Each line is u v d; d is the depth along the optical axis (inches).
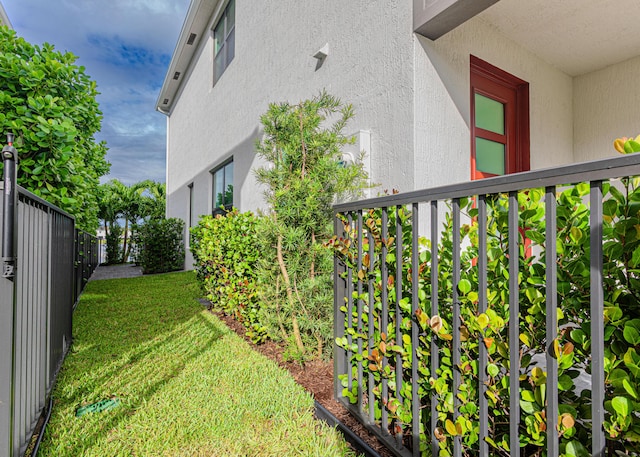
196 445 67.9
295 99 170.7
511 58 126.5
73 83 135.8
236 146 259.6
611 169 32.0
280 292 106.0
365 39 122.1
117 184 647.1
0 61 107.3
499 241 51.2
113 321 164.1
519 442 41.9
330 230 97.7
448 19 95.8
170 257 412.5
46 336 84.6
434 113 105.1
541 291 45.9
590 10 109.9
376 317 72.4
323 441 68.7
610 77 142.3
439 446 51.8
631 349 34.3
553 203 37.3
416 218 56.4
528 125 132.0
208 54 328.2
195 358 113.4
